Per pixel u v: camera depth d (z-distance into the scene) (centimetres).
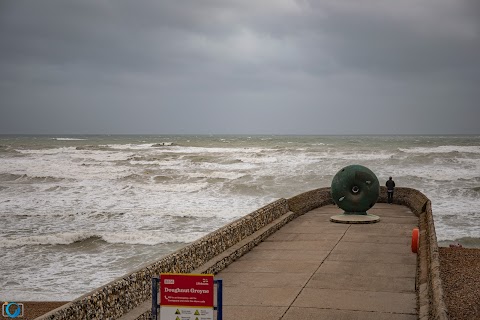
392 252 1464
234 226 1474
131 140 17150
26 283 1858
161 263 1005
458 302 1085
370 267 1305
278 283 1172
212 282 634
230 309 993
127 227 2908
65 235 2542
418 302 1007
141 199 4044
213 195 4247
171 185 4816
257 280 1198
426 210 1880
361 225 1917
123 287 861
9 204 3794
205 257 1241
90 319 759
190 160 7444
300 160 6944
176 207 3612
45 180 5338
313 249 1521
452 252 1712
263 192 4378
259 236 1614
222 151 9506
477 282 1270
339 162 6469
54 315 680
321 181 4884
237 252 1411
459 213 3203
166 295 641
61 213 3338
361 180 2039
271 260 1395
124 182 5125
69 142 14462
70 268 2059
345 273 1252
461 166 6031
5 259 2217
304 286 1146
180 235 2619
